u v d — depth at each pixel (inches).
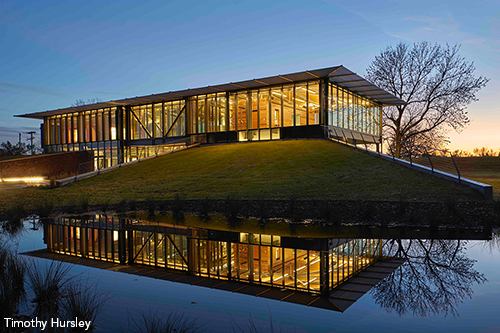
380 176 626.8
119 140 1472.7
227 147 1103.6
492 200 457.1
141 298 163.6
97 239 328.5
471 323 134.3
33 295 164.9
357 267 224.4
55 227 404.8
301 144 981.8
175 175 847.7
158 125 1402.6
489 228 371.6
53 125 1723.7
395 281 193.6
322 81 1022.4
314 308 151.8
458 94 1208.8
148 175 885.8
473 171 1197.7
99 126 1549.0
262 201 533.0
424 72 1266.0
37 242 312.5
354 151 841.5
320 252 270.8
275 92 1117.1
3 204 595.8
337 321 136.4
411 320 137.3
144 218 476.4
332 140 981.8
